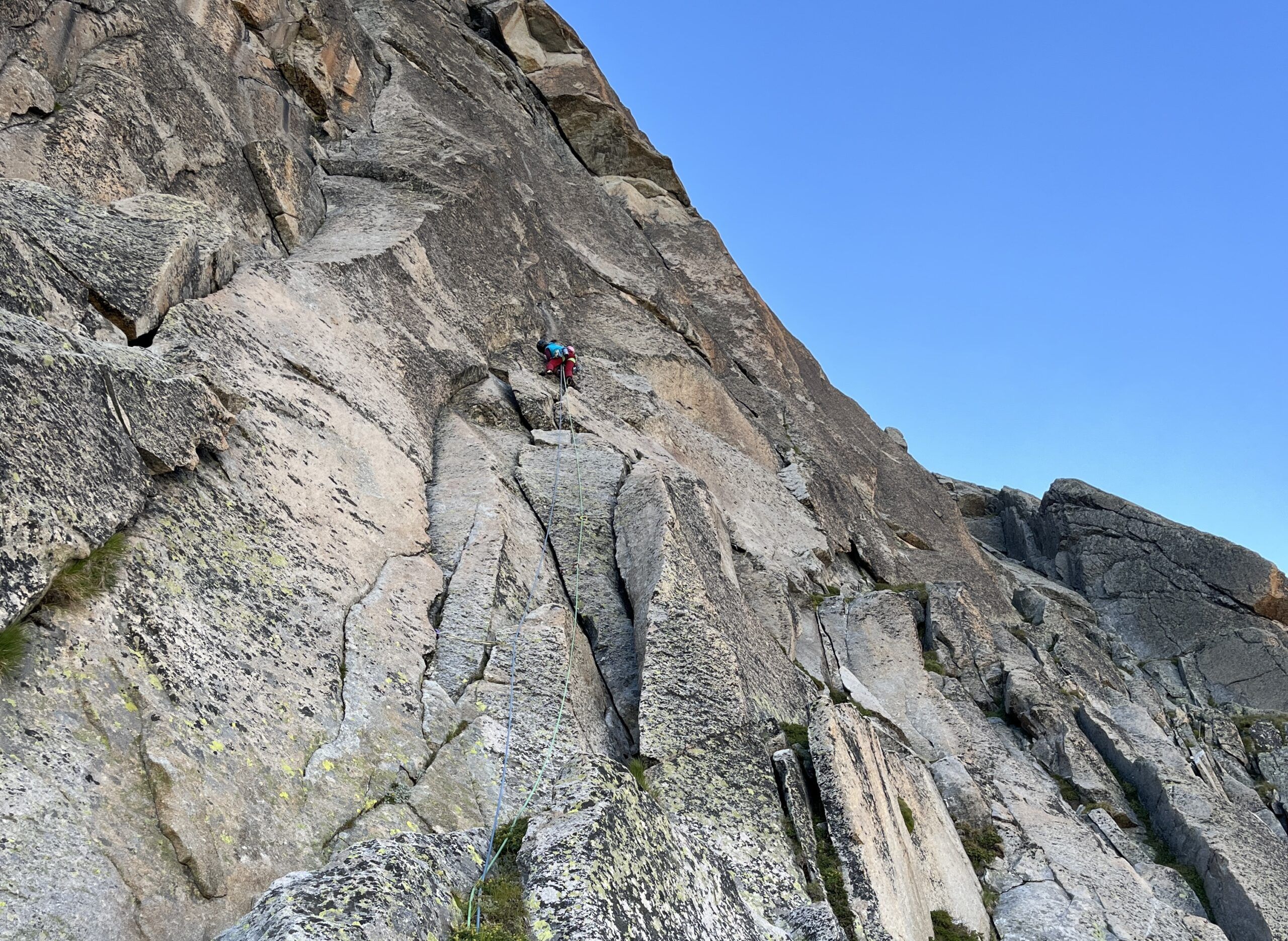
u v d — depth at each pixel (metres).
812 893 9.45
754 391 25.91
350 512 10.42
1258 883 14.85
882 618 18.38
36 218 9.15
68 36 12.59
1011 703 18.33
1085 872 13.70
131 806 5.88
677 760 9.94
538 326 19.50
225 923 5.81
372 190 18.83
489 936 5.61
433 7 30.81
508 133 26.98
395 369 13.81
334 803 7.09
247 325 11.28
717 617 11.90
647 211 32.25
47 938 4.93
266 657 7.72
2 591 5.94
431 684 9.05
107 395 7.62
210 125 14.62
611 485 14.24
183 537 7.95
